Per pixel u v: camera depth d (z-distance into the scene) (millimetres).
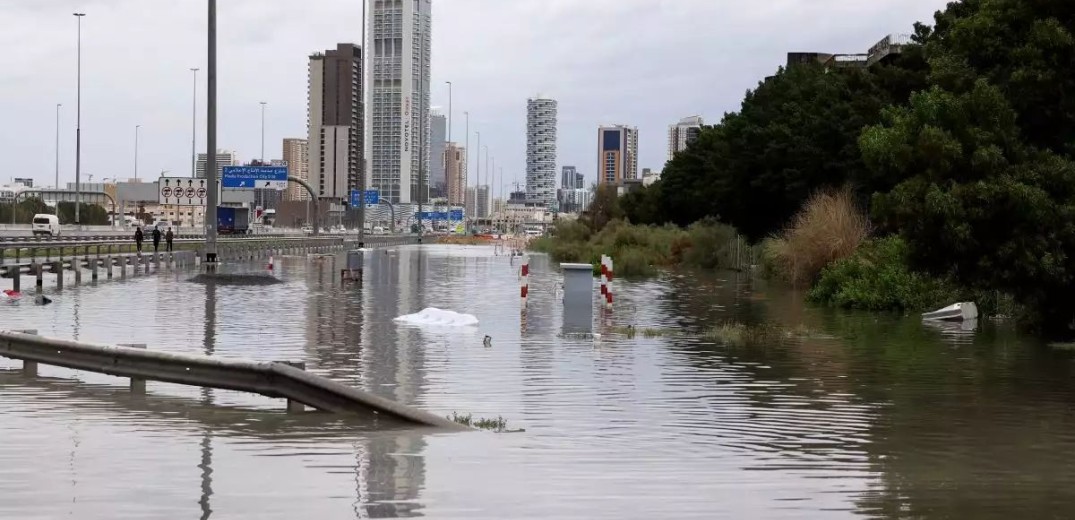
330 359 18688
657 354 19969
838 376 17219
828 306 33062
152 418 12867
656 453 11070
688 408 13969
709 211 74062
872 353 20484
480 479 9727
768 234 61500
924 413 13758
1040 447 11617
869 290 32375
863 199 47531
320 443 11359
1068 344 21938
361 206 88438
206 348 20203
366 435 11852
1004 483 9891
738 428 12594
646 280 48812
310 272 52250
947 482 9906
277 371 13469
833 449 11414
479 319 27172
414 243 125875
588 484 9602
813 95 64125
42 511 8438
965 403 14594
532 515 8469
